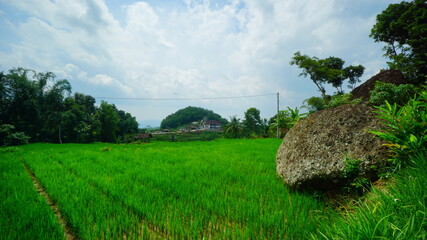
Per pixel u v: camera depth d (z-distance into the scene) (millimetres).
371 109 4336
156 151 12938
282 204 3791
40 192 4914
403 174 2643
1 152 14234
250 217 3260
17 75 42438
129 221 3178
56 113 46125
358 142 3773
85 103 60625
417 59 17656
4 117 40844
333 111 4812
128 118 82188
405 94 9078
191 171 6566
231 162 8133
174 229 3020
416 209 1803
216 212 3566
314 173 3994
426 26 18594
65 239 2748
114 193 4391
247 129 66500
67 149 15656
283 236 2779
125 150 14039
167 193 4570
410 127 3000
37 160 9375
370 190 3074
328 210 3244
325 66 32156
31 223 3135
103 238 2811
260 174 6121
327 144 4199
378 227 1628
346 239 1701
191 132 110812
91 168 7359
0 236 2703
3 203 3807
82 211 3531
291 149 5066
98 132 55938
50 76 46219
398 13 21984
